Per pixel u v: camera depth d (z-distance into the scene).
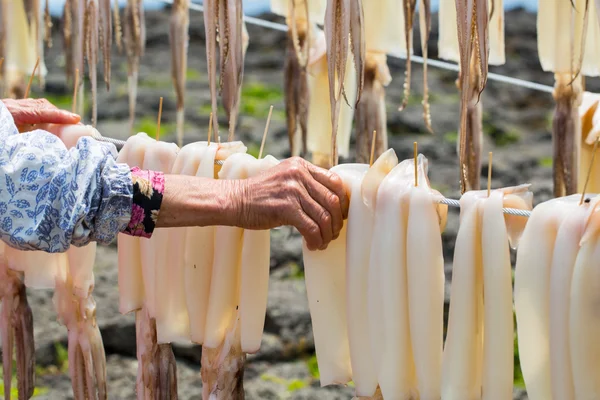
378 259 2.03
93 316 2.58
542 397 1.94
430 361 2.01
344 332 2.18
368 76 2.68
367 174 2.05
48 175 1.95
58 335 3.92
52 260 2.58
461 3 1.97
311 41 2.76
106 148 2.01
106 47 2.51
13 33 3.00
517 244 2.00
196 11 7.23
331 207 2.05
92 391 2.59
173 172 2.25
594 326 1.83
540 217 1.91
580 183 2.74
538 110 5.96
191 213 2.02
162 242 2.30
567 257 1.85
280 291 4.19
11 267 2.59
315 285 2.16
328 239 2.08
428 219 1.99
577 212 1.86
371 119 2.69
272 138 5.48
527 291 1.92
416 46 6.57
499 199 1.94
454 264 1.97
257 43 6.90
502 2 2.55
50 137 1.99
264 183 2.05
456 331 1.98
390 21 2.62
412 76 6.38
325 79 2.83
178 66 2.71
